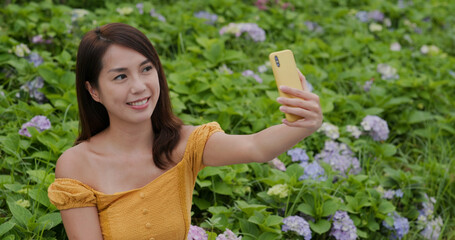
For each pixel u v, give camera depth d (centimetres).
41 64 376
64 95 351
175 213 197
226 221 282
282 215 307
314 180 315
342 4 632
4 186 273
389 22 600
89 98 196
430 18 643
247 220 286
